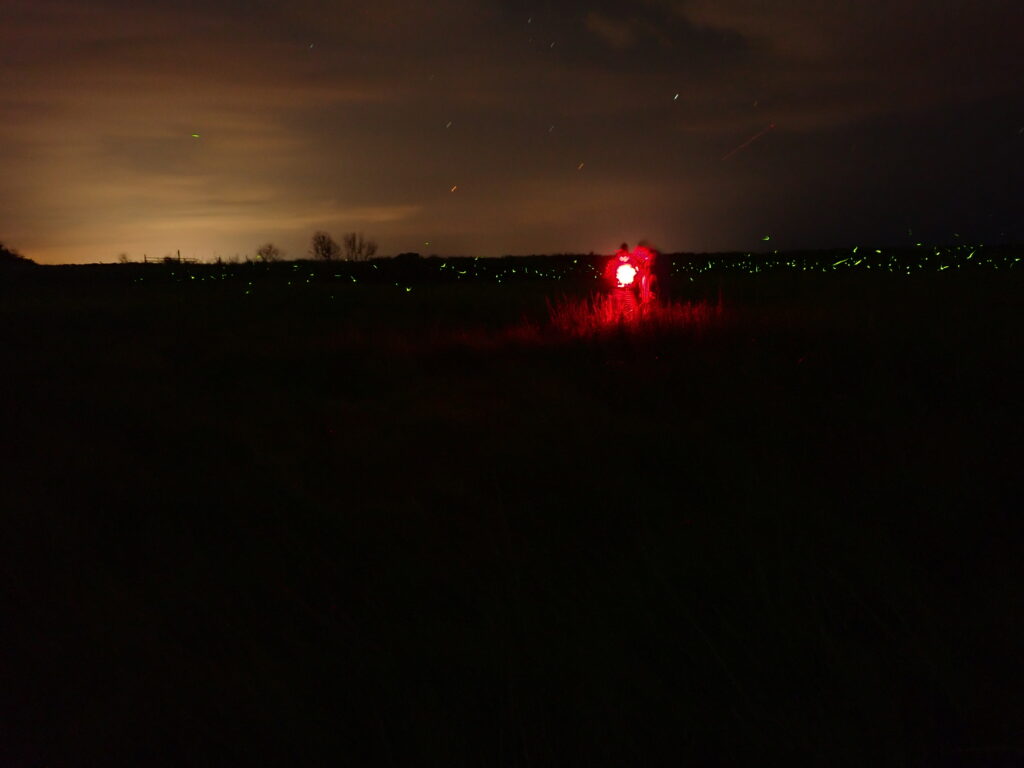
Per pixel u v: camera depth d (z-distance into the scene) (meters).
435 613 3.09
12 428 6.31
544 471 4.75
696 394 6.61
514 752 2.29
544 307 13.21
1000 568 3.20
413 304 15.66
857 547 3.38
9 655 2.90
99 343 11.51
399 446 5.49
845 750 2.24
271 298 18.19
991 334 7.89
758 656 2.68
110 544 3.89
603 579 3.29
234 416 6.59
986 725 2.33
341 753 2.31
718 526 3.71
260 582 3.42
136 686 2.68
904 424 5.27
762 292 14.15
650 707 2.46
